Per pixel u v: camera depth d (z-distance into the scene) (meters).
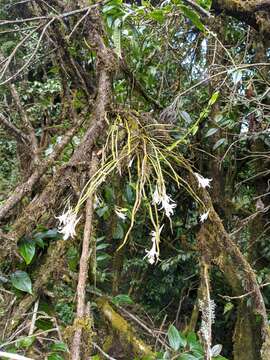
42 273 0.63
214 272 1.72
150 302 2.38
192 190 0.80
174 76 1.46
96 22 0.76
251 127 1.29
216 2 1.09
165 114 1.02
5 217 0.64
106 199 0.86
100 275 1.10
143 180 0.64
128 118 0.73
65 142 0.73
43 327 0.65
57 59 0.86
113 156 0.64
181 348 0.74
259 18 1.14
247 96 1.25
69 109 0.90
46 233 0.66
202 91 1.31
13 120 1.01
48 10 0.87
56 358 0.54
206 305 0.72
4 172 1.96
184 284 2.28
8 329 0.59
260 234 1.61
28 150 0.81
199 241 0.84
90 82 0.84
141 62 1.23
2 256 0.59
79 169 0.64
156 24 1.23
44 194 0.63
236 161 1.60
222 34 1.33
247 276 0.82
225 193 1.55
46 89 1.57
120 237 1.03
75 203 0.64
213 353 0.70
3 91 1.05
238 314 1.49
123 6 0.78
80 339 0.47
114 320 0.89
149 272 2.37
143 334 1.12
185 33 1.41
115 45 0.73
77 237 0.66
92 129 0.67
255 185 1.62
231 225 1.56
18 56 1.23
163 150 0.75
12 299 0.65
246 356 1.41
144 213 1.12
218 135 1.33
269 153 1.45
